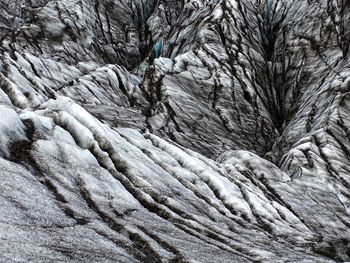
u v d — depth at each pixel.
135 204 15.99
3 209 10.72
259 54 51.44
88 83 43.38
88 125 20.16
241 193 21.70
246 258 13.25
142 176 18.45
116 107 39.91
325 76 43.53
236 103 43.41
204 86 44.78
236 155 29.81
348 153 30.16
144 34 74.81
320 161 28.80
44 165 15.12
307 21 51.56
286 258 13.95
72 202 13.46
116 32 71.69
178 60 46.94
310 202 23.86
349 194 25.50
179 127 37.84
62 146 17.17
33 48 55.31
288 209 22.28
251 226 18.02
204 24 54.38
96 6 71.94
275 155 36.59
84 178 15.61
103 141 19.44
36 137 17.06
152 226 13.99
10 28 64.19
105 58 63.34
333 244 17.45
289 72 48.75
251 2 65.38
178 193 18.77
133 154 20.27
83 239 10.88
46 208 12.06
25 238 9.62
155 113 39.12
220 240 14.94
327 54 46.41
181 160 23.36
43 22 60.06
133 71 63.16
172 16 77.31
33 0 83.19
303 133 35.78
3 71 37.00
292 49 49.88
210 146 36.41
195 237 14.24
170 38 63.09
